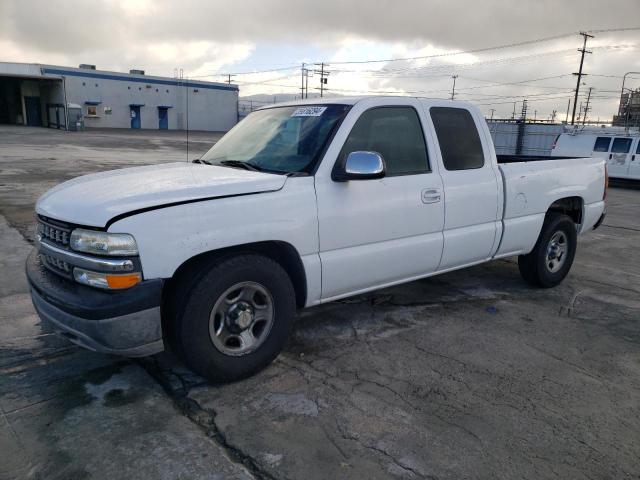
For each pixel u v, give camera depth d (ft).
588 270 21.26
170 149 91.35
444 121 14.40
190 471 8.29
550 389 11.21
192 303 10.07
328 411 10.10
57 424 9.46
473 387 11.19
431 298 16.89
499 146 106.32
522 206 16.28
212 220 10.06
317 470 8.41
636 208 42.65
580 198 18.63
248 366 11.04
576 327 14.80
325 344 13.19
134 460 8.51
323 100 13.55
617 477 8.45
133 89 186.09
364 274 12.72
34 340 12.96
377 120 12.86
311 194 11.43
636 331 14.65
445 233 14.30
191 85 200.64
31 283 10.59
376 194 12.53
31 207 30.58
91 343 9.66
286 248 11.36
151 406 10.12
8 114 176.24
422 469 8.49
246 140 13.83
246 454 8.75
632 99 169.99
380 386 11.12
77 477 8.09
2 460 8.45
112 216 9.27
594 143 63.10
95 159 66.23
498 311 15.90
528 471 8.52
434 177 13.82
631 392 11.21
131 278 9.36
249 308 11.00
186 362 10.40
